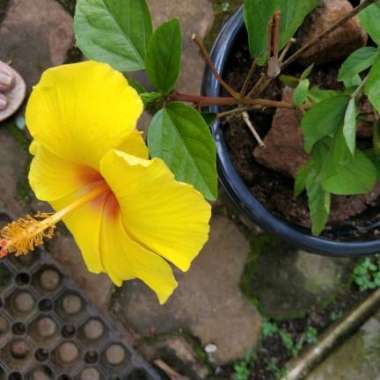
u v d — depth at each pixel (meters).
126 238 0.41
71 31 0.72
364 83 0.45
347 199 0.62
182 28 0.72
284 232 0.60
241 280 0.73
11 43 0.72
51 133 0.39
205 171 0.43
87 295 0.71
